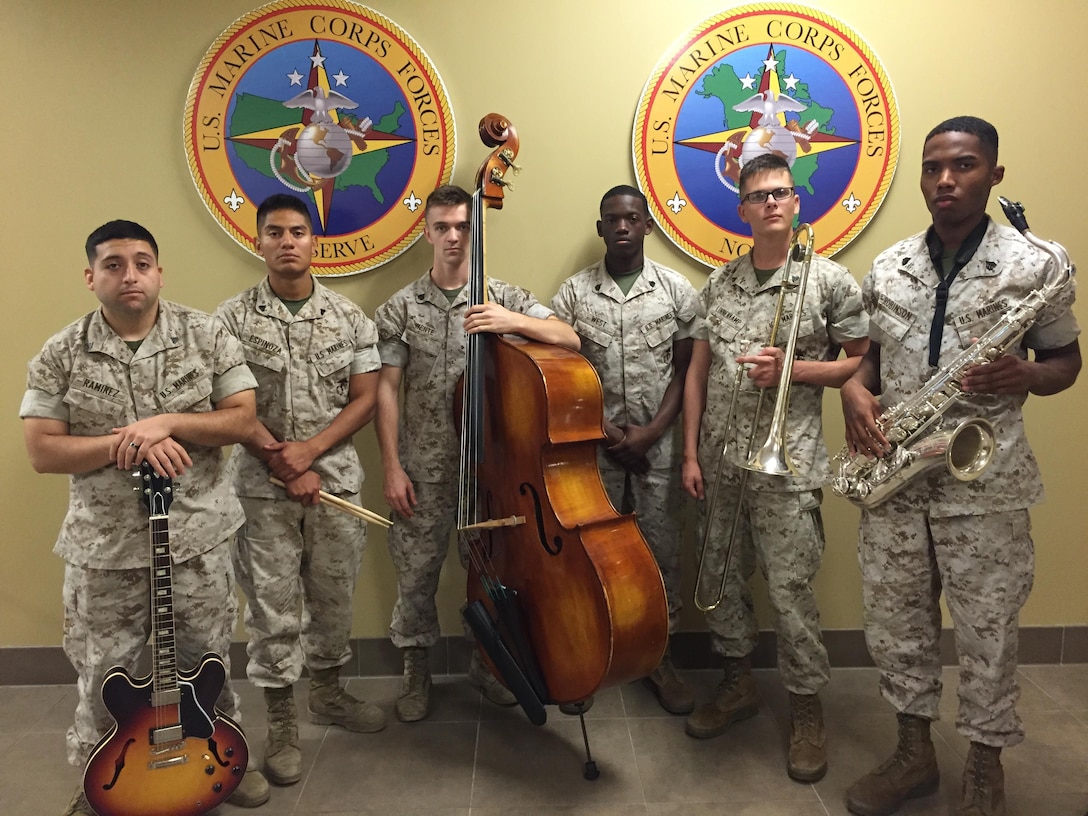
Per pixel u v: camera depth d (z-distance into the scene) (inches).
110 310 68.2
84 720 71.0
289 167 93.8
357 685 99.3
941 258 69.2
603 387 91.1
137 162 93.7
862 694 94.9
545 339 79.0
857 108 93.4
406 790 77.5
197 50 92.4
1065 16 92.7
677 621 94.6
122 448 65.0
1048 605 101.0
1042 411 98.7
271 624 81.7
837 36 92.4
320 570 85.1
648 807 74.3
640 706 92.9
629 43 93.7
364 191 95.0
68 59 91.8
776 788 77.0
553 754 83.3
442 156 94.6
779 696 95.0
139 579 70.2
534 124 95.0
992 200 96.1
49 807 75.5
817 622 82.4
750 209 80.8
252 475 81.6
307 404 82.0
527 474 72.1
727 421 83.5
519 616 73.0
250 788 75.9
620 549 68.5
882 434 69.8
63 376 68.2
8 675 99.5
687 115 94.1
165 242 95.2
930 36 93.2
